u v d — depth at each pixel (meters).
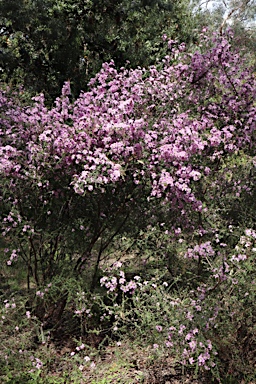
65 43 11.34
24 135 3.94
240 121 4.25
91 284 4.09
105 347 3.78
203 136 3.91
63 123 3.91
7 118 4.22
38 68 11.42
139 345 3.51
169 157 3.60
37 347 3.67
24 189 3.79
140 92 4.01
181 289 3.74
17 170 3.58
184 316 3.12
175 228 4.07
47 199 3.92
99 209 3.90
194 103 4.38
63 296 3.85
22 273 4.74
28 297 3.86
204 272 4.04
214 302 3.13
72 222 4.04
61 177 3.76
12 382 3.22
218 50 4.32
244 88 4.30
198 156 3.92
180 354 3.21
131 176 3.77
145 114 3.95
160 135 3.86
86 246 4.17
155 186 3.65
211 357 3.13
